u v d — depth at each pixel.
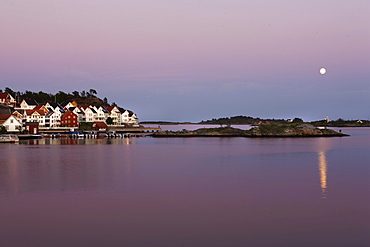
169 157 71.94
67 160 66.12
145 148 95.12
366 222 28.27
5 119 144.62
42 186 41.56
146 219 29.25
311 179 45.78
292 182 43.81
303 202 34.19
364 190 39.09
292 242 24.58
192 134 163.38
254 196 36.56
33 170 53.50
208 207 32.66
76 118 170.88
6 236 25.75
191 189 40.03
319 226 27.47
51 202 34.41
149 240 24.98
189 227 27.42
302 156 72.94
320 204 33.44
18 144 108.56
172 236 25.64
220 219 29.19
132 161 64.81
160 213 30.84
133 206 33.03
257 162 63.16
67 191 39.00
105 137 153.62
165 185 42.22
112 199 35.56
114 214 30.61
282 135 157.75
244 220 28.91
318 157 70.94
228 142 120.19
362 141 123.19
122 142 121.44
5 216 30.11
